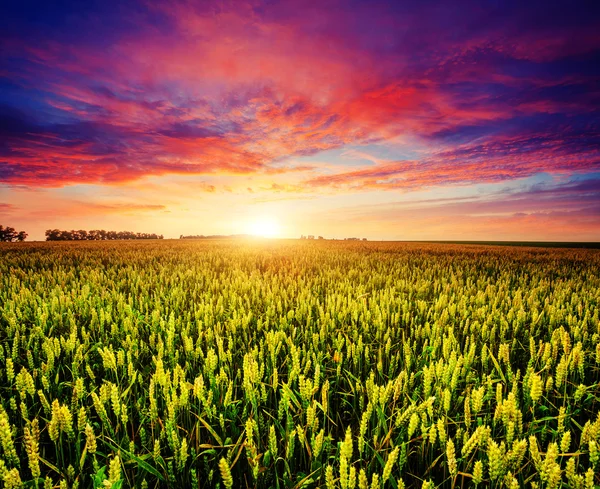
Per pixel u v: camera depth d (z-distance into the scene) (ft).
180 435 6.28
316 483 5.17
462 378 7.62
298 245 77.46
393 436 6.11
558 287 18.93
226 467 4.09
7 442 4.45
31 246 73.77
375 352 9.98
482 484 5.40
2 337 10.99
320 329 10.47
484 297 15.16
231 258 39.58
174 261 36.73
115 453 5.74
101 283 20.39
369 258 41.60
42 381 6.82
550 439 6.42
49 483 4.22
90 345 9.84
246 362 6.17
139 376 7.32
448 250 65.31
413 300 16.75
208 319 11.21
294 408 6.73
